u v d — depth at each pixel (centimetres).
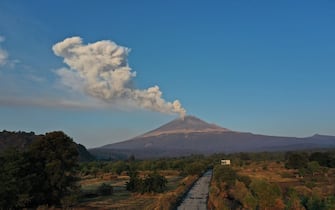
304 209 4756
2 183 5266
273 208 4884
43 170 6091
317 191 6322
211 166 17800
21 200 5434
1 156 5828
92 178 13762
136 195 7906
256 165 16412
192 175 11800
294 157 13600
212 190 6631
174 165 16600
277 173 11900
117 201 6869
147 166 16600
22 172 5800
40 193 5956
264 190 4959
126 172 15712
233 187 7138
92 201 6888
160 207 4738
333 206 4631
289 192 5684
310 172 11619
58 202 6162
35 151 6159
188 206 5216
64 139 6353
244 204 5056
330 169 13112
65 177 6141
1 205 5200
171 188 9025
